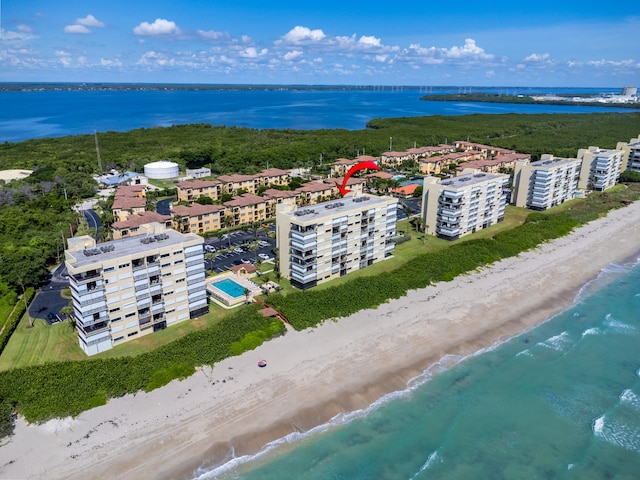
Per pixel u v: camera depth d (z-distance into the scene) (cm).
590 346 8906
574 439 6719
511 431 6844
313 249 10312
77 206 17538
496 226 15438
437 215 14162
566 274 12025
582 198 18825
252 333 8650
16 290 10194
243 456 6278
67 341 8550
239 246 13488
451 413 7162
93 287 7794
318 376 7806
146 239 8962
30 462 6041
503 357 8550
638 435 6788
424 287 10938
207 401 7144
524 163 17512
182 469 6050
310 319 9250
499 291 11019
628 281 11650
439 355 8531
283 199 16500
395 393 7538
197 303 9406
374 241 11888
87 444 6328
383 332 9131
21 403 6869
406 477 6044
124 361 7800
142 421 6731
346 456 6338
